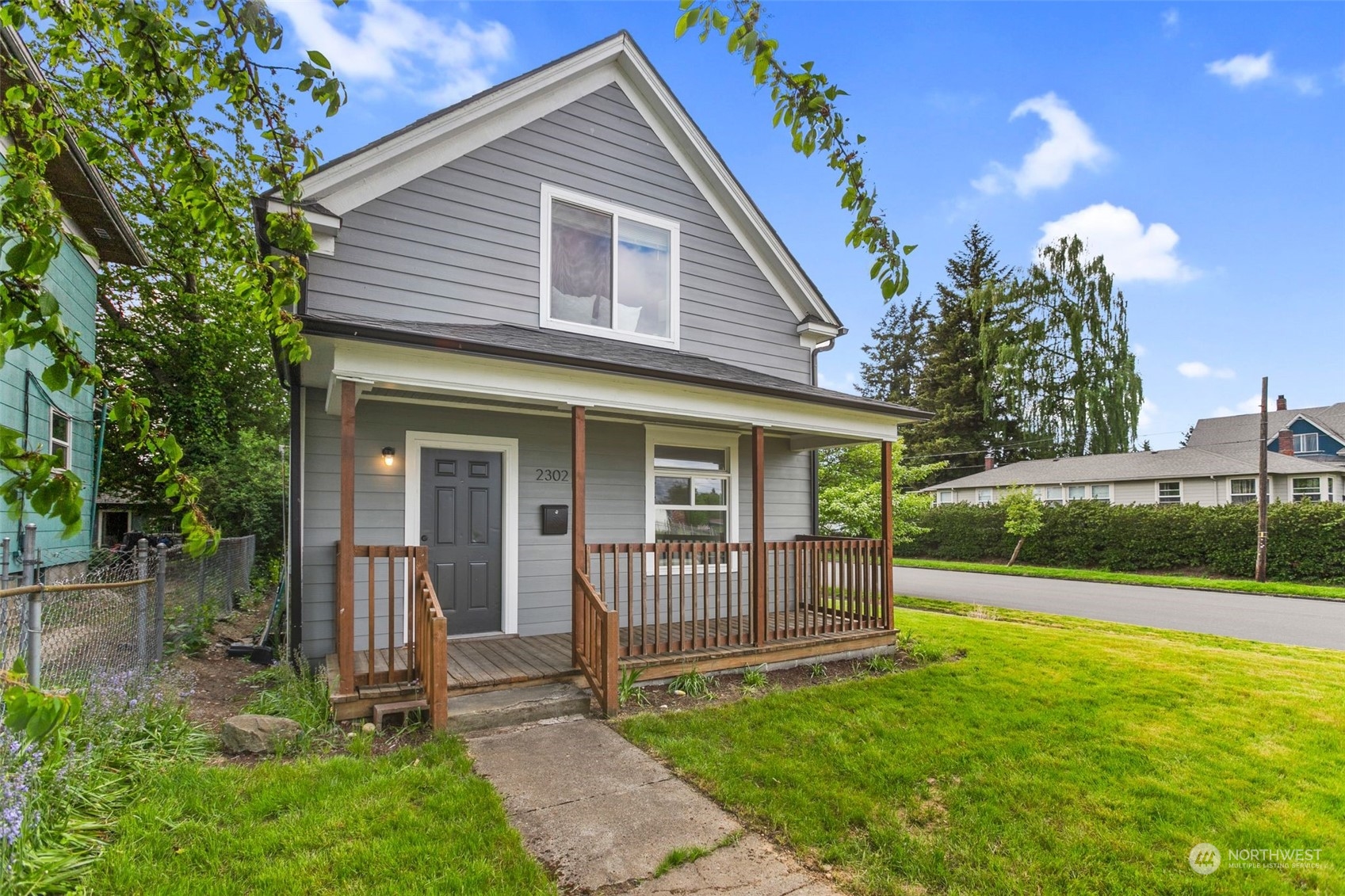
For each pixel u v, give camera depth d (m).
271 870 2.59
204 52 1.92
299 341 2.42
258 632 7.20
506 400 6.12
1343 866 2.90
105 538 15.21
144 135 2.05
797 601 6.60
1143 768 3.94
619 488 7.41
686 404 5.93
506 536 6.62
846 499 15.23
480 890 2.57
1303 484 21.17
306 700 4.42
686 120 7.93
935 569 22.23
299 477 5.69
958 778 3.76
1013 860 2.93
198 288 14.02
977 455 33.78
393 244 6.18
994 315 32.38
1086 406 28.91
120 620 5.12
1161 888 2.73
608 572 7.24
